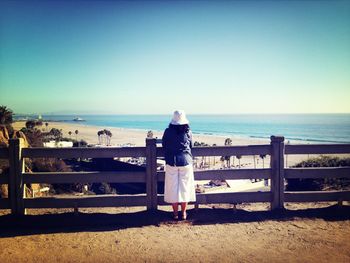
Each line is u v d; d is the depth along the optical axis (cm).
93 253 463
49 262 435
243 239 510
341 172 650
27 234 541
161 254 457
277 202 649
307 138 13525
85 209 696
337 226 562
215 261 432
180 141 593
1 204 623
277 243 491
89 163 3428
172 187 593
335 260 430
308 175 650
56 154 628
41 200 626
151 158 638
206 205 728
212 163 5972
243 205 720
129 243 498
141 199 643
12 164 618
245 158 7362
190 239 512
